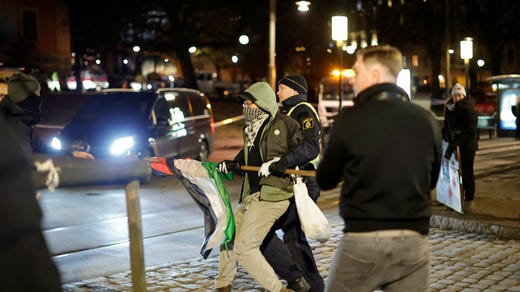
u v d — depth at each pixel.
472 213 11.32
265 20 45.72
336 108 33.59
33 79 5.94
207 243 6.64
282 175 6.43
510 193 13.98
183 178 6.80
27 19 55.34
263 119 6.71
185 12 46.69
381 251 4.14
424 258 4.27
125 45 48.81
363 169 4.14
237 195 14.98
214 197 6.70
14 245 2.14
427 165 4.21
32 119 6.02
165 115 18.14
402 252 4.17
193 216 12.78
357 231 4.17
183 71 48.47
